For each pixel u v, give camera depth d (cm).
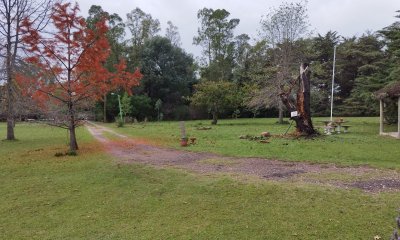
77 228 561
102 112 5350
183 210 624
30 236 536
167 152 1317
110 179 863
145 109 5434
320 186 714
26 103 1575
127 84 1414
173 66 5866
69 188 802
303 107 1677
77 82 1348
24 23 1273
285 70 2948
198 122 3978
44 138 2169
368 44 5016
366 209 584
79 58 1330
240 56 5850
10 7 1603
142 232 535
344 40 5381
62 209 659
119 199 701
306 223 542
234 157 1130
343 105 4756
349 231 508
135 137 2061
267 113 5084
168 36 6512
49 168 1048
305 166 944
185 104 5788
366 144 1364
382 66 3434
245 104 3519
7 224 590
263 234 511
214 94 3384
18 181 892
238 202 648
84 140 1953
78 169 1015
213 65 5712
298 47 3116
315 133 1692
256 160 1059
